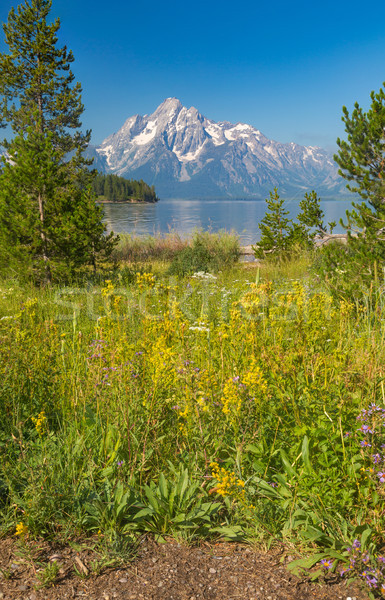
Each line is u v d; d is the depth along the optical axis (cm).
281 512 239
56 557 217
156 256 1842
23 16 1645
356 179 685
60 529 234
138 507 245
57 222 1088
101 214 1170
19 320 411
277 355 325
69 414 319
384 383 306
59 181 1110
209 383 276
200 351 384
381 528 222
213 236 1814
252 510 236
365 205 658
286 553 222
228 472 243
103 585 201
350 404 281
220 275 1256
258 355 341
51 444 275
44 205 1093
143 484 269
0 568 210
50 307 761
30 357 361
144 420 286
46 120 1792
